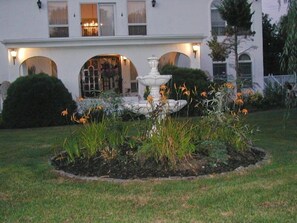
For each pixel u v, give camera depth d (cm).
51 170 701
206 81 1588
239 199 514
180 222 447
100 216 472
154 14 1931
